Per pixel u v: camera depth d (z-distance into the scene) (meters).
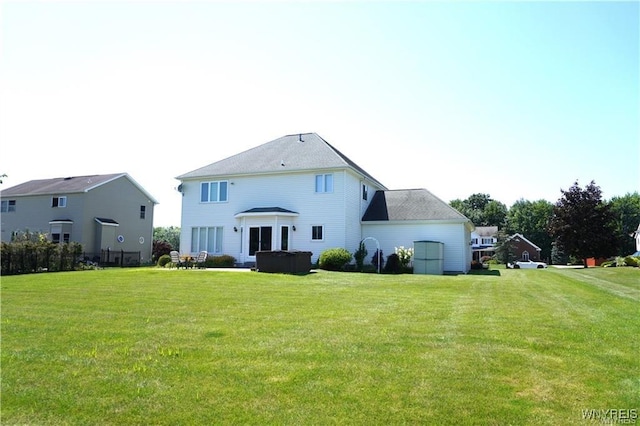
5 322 7.82
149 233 43.75
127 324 7.60
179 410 3.98
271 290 12.61
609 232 38.62
